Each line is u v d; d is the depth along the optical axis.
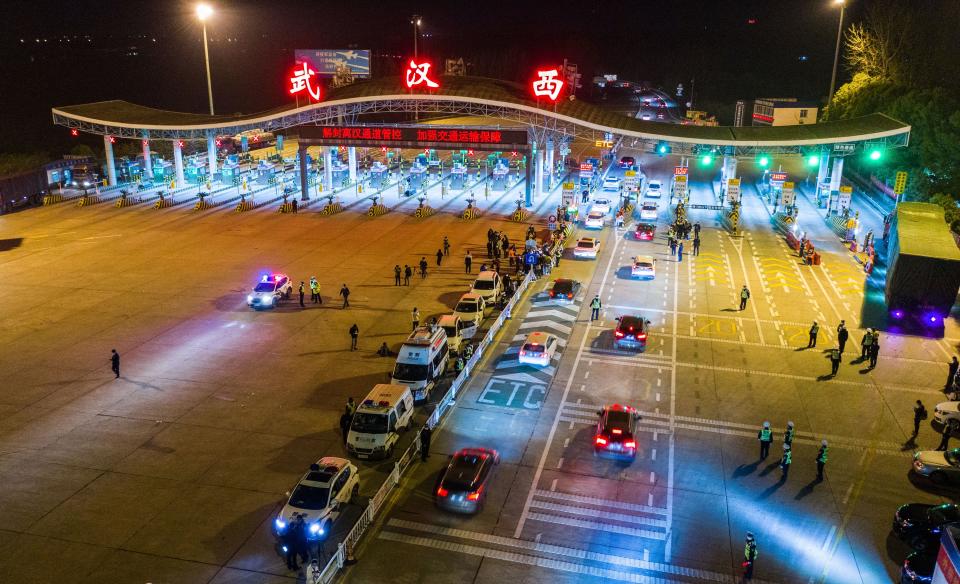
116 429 34.00
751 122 146.00
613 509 28.27
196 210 81.75
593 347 44.41
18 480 29.75
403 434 33.84
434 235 70.88
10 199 81.88
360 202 86.25
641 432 34.25
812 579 24.50
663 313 50.25
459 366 40.12
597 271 60.09
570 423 35.09
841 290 55.28
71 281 56.16
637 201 85.94
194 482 29.75
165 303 51.34
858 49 110.44
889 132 75.31
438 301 51.72
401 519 27.56
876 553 25.86
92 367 40.78
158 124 89.94
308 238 69.75
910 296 47.16
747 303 52.34
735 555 25.70
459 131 81.19
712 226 76.19
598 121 80.00
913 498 29.25
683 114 179.12
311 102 84.75
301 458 31.64
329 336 45.44
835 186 80.50
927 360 42.75
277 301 50.78
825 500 29.02
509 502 28.64
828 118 96.31
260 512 27.77
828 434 34.22
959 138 72.75
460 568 24.89
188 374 40.00
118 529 26.67
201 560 25.05
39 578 24.05
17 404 36.44
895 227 56.31
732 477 30.59
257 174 101.00
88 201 84.31
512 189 93.56
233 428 34.19
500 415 35.84
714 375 40.56
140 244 67.25
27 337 45.12
